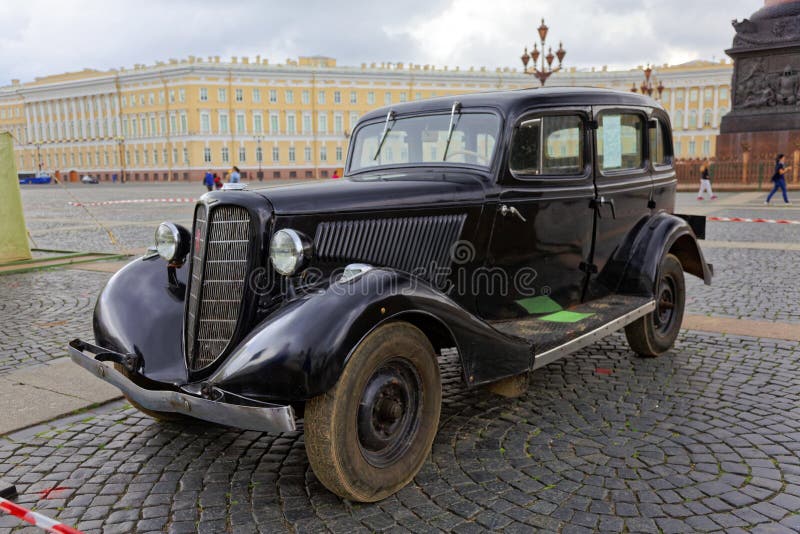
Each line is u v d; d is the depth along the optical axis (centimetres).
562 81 8788
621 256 507
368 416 309
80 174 9362
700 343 570
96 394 465
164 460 366
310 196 340
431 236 381
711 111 8331
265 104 8169
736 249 1076
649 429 393
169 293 389
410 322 342
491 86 8744
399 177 411
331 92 8381
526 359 368
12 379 496
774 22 2453
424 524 296
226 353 328
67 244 1329
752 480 328
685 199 2288
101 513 310
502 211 407
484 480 334
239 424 290
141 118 8469
